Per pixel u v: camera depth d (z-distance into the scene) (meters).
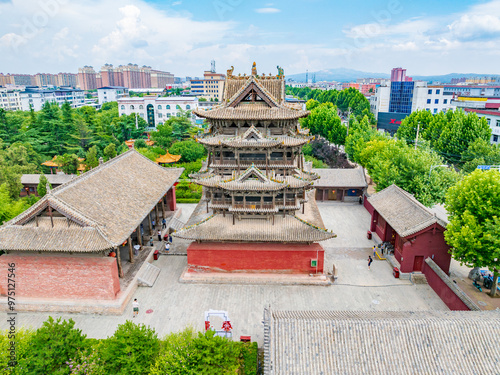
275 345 23.47
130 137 117.25
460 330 23.95
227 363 26.70
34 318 36.56
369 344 23.45
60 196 36.31
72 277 36.91
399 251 45.50
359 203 71.56
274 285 42.12
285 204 42.09
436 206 68.12
